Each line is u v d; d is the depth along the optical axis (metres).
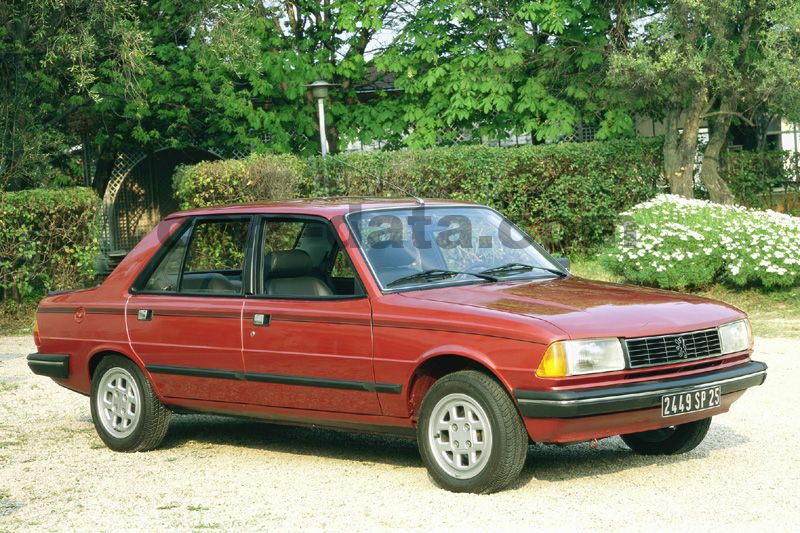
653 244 15.98
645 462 6.59
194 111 24.23
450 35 22.91
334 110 23.12
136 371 7.39
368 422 6.27
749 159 21.41
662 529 5.00
